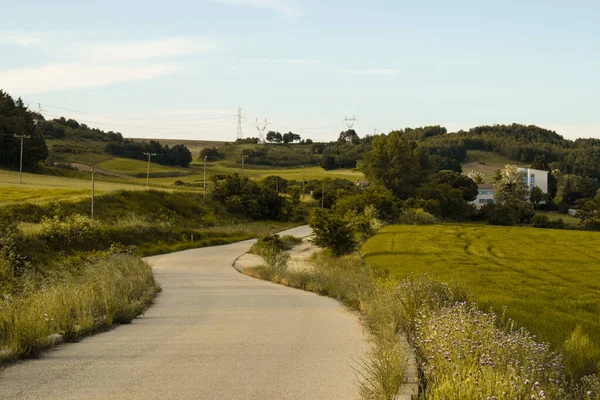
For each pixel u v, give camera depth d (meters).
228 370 7.56
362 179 143.38
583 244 47.06
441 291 13.09
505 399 5.18
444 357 6.53
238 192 86.81
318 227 43.41
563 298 19.33
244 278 27.42
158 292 19.61
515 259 35.69
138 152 166.25
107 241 39.12
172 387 6.59
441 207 96.38
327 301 17.17
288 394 6.38
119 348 9.09
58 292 11.99
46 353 8.57
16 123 111.38
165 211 67.31
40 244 29.83
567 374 7.94
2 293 14.54
